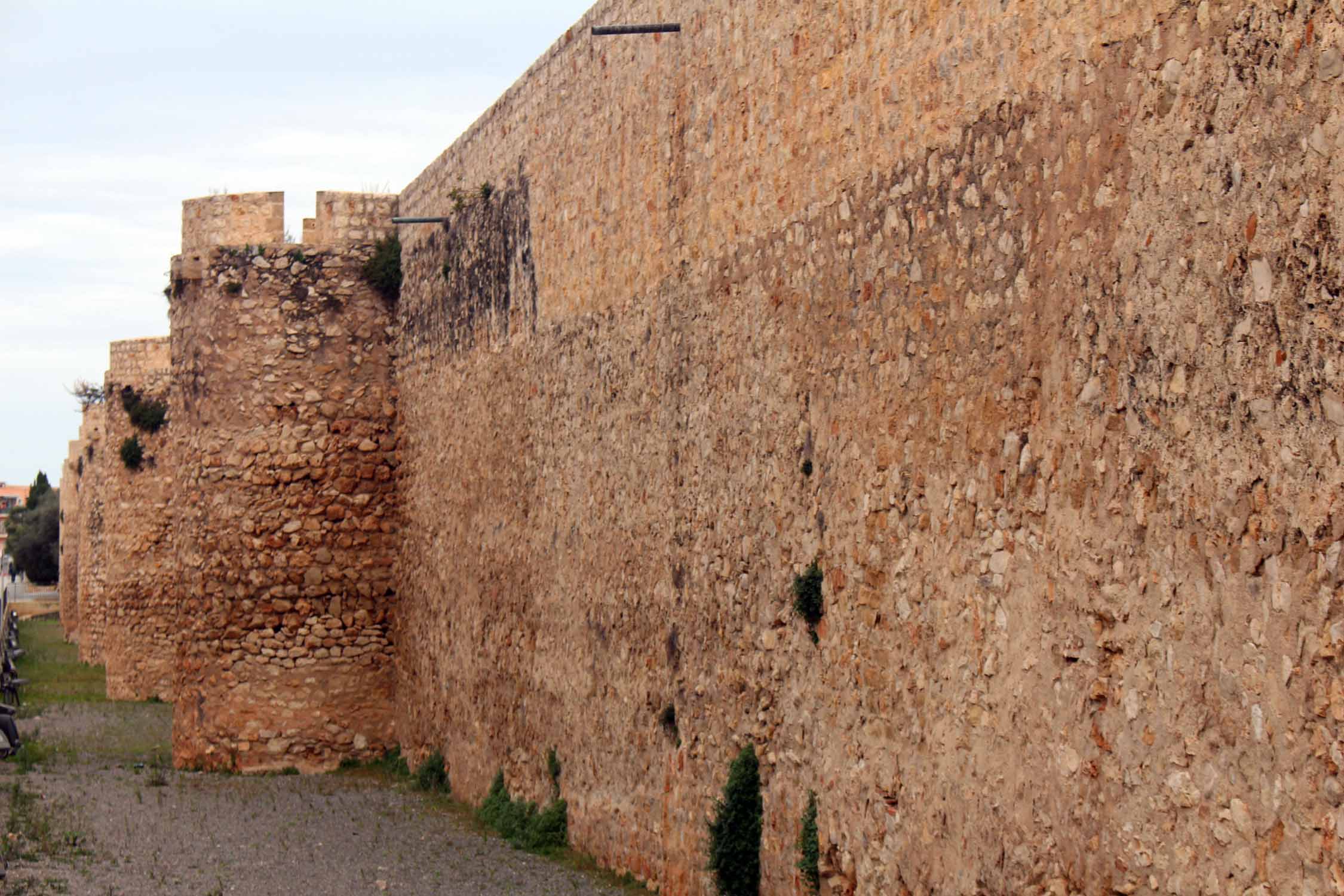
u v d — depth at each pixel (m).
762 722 11.40
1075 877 7.58
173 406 23.81
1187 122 6.88
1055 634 7.83
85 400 45.41
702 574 12.49
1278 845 6.24
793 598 10.93
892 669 9.56
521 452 17.05
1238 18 6.56
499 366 17.88
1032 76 8.13
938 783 8.96
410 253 22.03
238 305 22.59
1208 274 6.73
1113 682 7.36
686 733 12.69
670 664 13.07
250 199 23.09
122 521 33.72
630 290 14.14
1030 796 8.00
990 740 8.41
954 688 8.82
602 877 13.95
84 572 42.50
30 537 85.19
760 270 11.57
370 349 22.62
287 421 22.42
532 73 16.91
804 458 10.84
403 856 15.17
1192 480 6.82
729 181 12.12
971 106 8.74
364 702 22.22
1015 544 8.23
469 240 19.11
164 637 33.00
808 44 10.84
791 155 11.09
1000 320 8.42
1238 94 6.55
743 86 11.89
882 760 9.65
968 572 8.70
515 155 17.47
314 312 22.56
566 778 15.45
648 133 13.75
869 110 9.96
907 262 9.46
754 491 11.61
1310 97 6.15
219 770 21.95
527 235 17.02
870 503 9.88
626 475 14.14
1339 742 5.94
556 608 15.84
